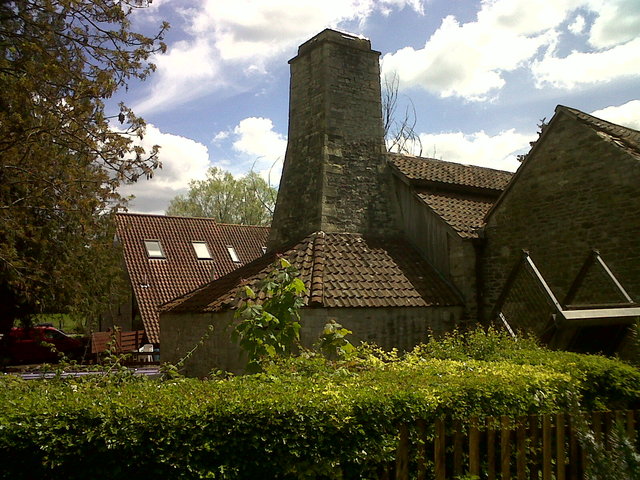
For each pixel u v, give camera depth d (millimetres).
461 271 13547
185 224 28125
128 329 24016
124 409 3812
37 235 12969
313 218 14594
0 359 17844
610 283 9602
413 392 4500
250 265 14891
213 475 3764
